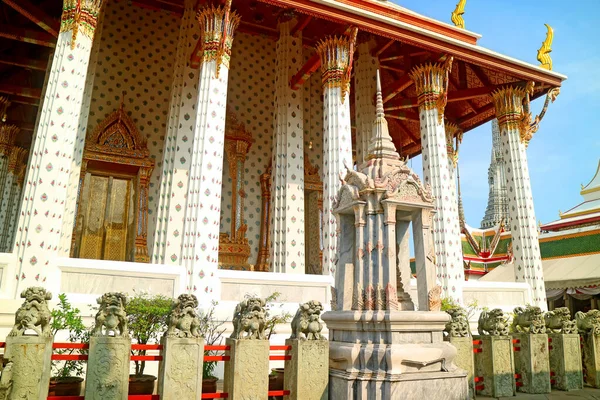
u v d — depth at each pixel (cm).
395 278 650
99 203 1634
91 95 1578
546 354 929
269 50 2030
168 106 1756
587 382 1009
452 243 1497
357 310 652
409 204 684
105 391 568
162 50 1809
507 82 1805
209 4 1325
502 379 856
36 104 1930
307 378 651
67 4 1168
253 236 1819
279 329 1162
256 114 1939
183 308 628
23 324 553
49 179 1046
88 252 1565
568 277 2169
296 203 1625
